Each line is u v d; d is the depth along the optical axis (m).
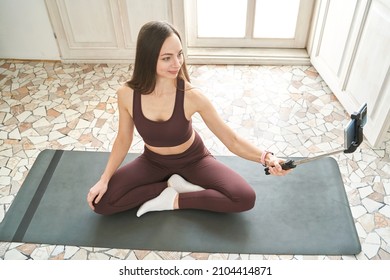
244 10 2.67
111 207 1.64
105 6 2.53
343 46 2.21
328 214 1.70
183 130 1.51
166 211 1.72
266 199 1.77
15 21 2.66
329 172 1.89
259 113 2.31
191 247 1.59
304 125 2.21
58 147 2.11
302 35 2.74
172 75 1.32
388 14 1.78
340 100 2.32
